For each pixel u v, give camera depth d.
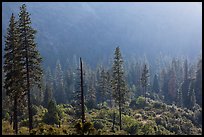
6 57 40.50
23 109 52.28
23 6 39.16
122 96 58.38
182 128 65.31
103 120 59.25
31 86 40.53
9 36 40.34
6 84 41.41
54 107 54.59
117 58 58.75
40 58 40.00
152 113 74.75
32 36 39.56
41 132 23.61
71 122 54.81
